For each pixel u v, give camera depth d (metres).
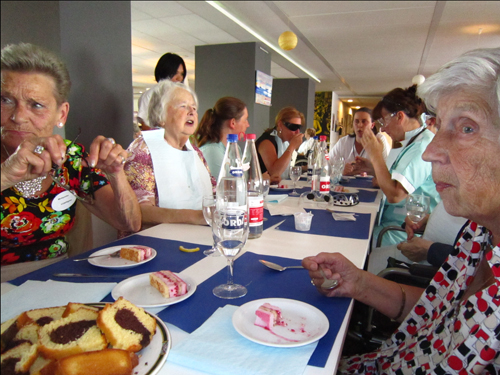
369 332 1.11
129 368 0.37
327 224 1.35
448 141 0.57
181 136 1.60
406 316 0.82
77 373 0.33
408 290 0.83
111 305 0.43
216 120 2.41
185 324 0.59
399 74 9.25
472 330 0.54
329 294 0.73
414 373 0.67
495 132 0.52
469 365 0.54
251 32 5.59
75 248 0.99
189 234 1.16
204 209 1.03
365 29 5.27
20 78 0.45
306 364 0.48
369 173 3.43
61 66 0.57
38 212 0.69
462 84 0.54
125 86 2.81
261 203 1.16
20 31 2.06
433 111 0.64
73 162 0.97
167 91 1.57
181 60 3.01
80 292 0.65
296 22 5.05
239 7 4.55
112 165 0.96
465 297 0.67
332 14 4.66
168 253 0.97
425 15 4.59
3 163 0.40
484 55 0.53
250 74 6.30
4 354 0.31
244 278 0.81
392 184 1.95
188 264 0.89
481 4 4.15
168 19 4.94
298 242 1.11
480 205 0.56
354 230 1.26
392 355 0.78
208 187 1.67
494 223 0.58
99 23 2.49
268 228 1.28
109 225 1.20
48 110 0.50
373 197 2.07
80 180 1.03
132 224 1.15
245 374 0.45
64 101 0.59
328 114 13.34
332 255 0.78
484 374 0.55
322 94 13.34
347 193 1.92
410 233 1.65
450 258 0.77
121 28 2.72
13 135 0.42
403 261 1.50
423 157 0.59
